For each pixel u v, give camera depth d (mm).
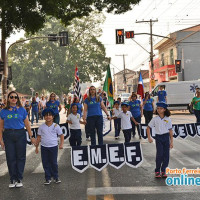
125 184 6516
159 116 6914
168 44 48031
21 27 17594
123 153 7242
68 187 6395
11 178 6520
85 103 9211
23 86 76625
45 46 76125
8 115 6539
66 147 11664
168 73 49000
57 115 13617
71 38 71625
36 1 16234
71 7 18828
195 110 15711
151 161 8734
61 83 75375
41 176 7395
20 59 78062
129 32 27406
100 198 5629
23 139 6617
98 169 7180
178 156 9281
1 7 15727
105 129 12836
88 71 72500
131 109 13172
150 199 5516
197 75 44406
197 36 44625
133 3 17859
